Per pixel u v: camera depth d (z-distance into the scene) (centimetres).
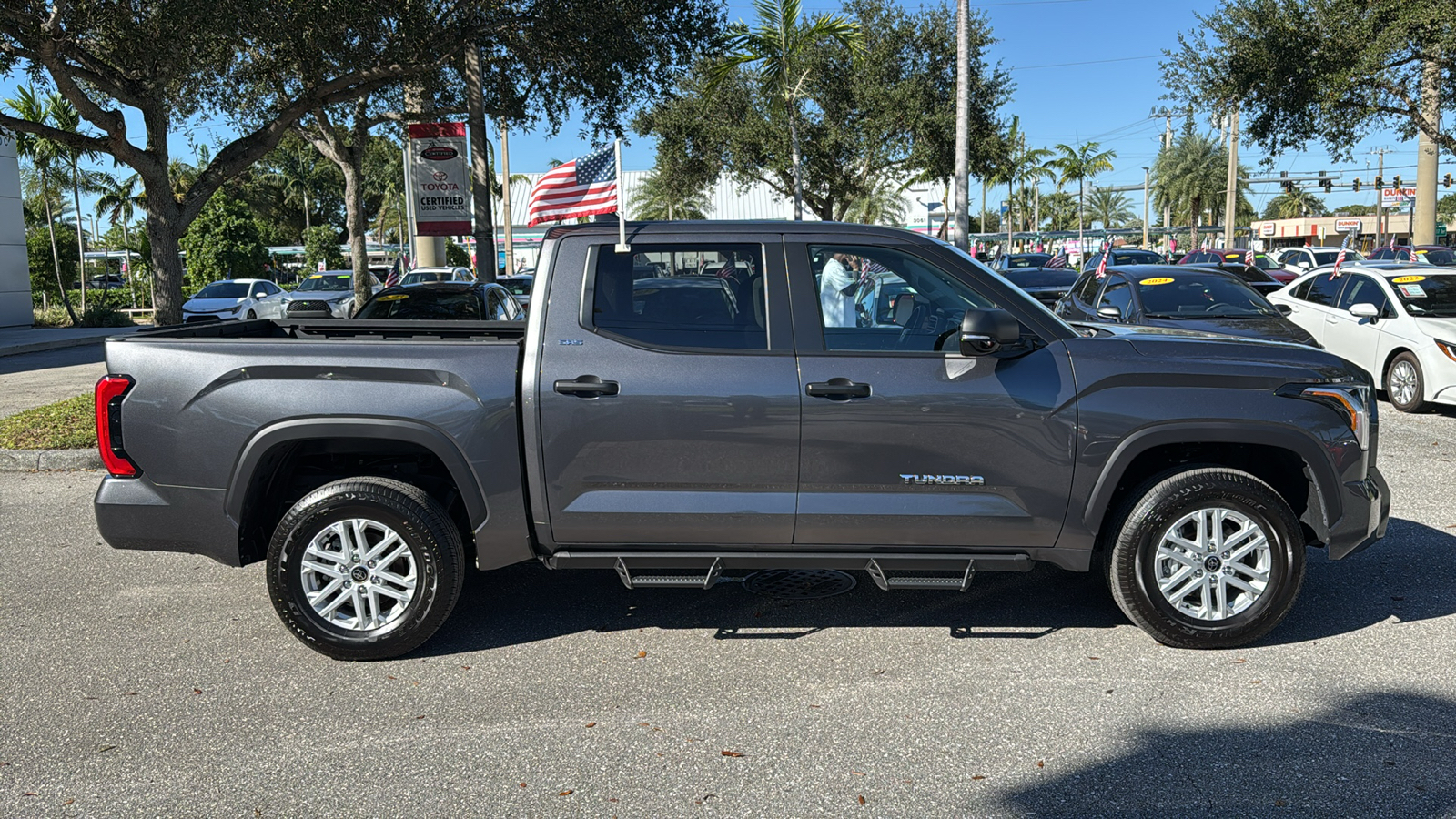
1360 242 7338
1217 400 429
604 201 682
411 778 343
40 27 944
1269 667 425
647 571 450
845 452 427
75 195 3988
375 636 440
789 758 353
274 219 7700
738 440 427
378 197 7106
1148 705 390
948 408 424
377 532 451
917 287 443
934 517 432
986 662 436
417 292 1198
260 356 432
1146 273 1144
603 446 429
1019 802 323
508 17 1238
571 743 367
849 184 3216
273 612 509
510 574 564
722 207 6425
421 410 429
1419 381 1062
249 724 385
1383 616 482
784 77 2377
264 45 1116
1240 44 1759
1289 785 330
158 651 459
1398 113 1694
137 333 470
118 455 438
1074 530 436
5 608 515
